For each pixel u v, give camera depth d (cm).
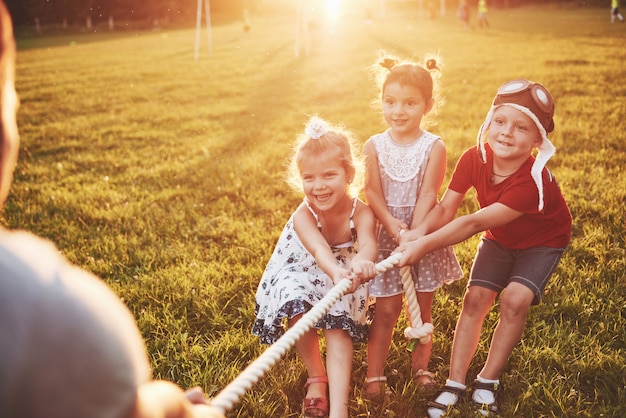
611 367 311
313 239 283
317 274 292
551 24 2944
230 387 164
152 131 960
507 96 279
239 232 504
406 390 298
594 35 2152
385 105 309
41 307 85
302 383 310
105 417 89
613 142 729
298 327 205
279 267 298
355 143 325
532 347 329
